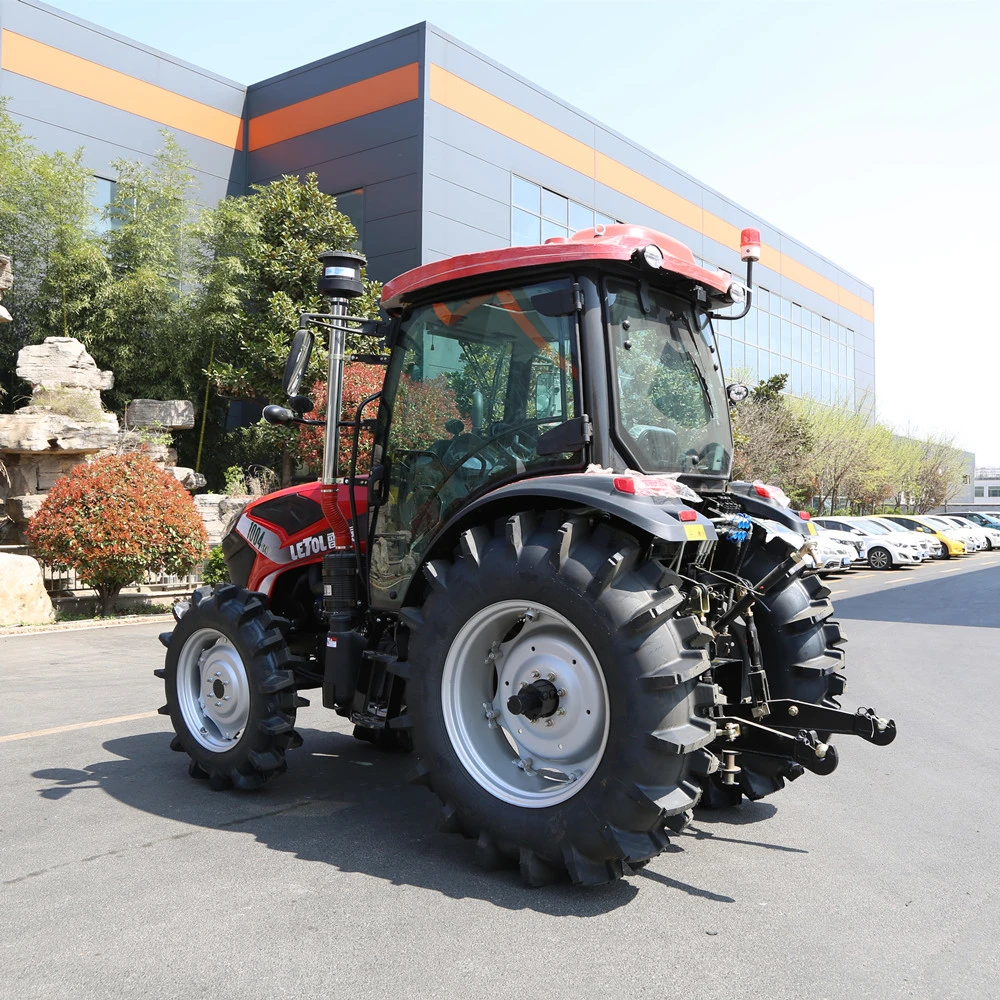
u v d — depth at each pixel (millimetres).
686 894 3158
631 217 26391
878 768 4934
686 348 3873
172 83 21234
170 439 16438
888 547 24359
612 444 3369
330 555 4121
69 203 16734
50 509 11766
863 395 37188
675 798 2941
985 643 10031
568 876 3256
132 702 6594
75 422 13672
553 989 2467
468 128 20719
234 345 18312
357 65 20688
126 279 16906
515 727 3371
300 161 21734
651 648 2955
